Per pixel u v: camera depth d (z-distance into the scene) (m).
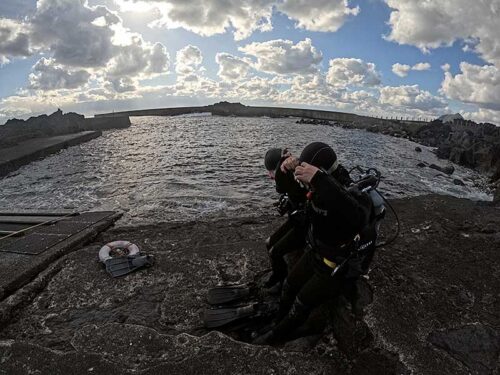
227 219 6.12
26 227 6.64
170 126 46.91
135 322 3.35
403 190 14.90
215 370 2.64
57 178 15.19
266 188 12.73
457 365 2.68
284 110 75.31
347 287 2.96
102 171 16.33
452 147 26.08
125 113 89.31
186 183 13.40
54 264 4.31
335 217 2.49
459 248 4.41
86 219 6.30
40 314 3.47
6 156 18.95
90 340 2.97
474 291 3.59
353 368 2.68
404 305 3.32
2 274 3.99
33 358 2.75
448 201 5.93
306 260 2.94
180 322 3.37
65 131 32.56
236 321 3.33
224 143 27.45
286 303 3.14
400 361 2.72
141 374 2.61
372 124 55.16
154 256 4.52
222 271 4.18
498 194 8.84
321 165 2.65
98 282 3.97
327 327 3.12
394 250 4.34
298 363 2.71
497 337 2.96
